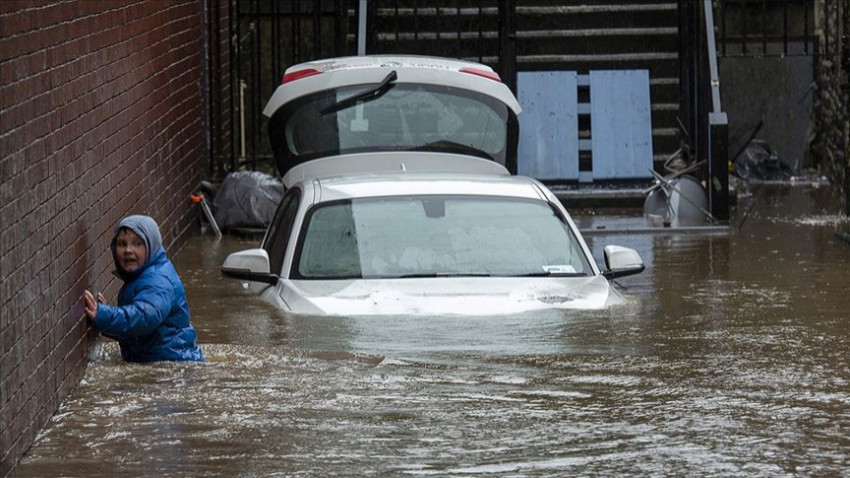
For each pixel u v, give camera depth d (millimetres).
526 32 47188
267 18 52188
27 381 15711
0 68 15039
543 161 45000
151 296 19422
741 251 32531
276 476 14375
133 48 26922
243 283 27094
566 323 21422
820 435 15742
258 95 46625
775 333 21344
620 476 14320
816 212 40938
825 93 50750
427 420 16391
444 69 34219
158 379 18625
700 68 43188
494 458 14938
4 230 14938
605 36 46906
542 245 23781
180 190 35000
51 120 17859
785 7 45688
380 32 47562
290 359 19438
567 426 16141
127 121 25844
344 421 16391
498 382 18094
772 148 53688
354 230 23859
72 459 15133
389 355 19547
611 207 43188
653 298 24766
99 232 21625
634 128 45375
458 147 34250
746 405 17000
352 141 34125
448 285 22641
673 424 16219
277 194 38000
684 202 39094
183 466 14734
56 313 17484
